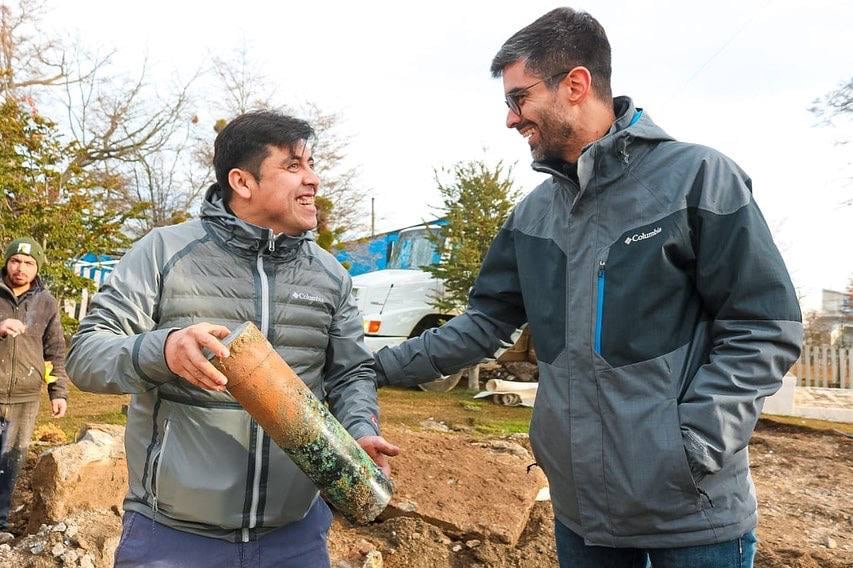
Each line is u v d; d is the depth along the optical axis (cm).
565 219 221
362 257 1528
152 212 2208
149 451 196
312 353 214
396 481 429
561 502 221
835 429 954
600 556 221
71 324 917
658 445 192
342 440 187
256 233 203
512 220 249
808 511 538
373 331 1000
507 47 220
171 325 198
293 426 179
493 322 259
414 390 1048
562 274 218
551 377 218
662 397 196
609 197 210
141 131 2141
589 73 211
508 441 625
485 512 401
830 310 3438
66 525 329
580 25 213
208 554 196
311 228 212
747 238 192
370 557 341
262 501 198
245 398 176
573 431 209
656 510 194
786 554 423
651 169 207
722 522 194
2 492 407
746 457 206
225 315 201
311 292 214
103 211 1140
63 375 471
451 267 1009
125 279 196
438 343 260
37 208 895
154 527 196
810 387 1484
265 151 204
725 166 202
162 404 196
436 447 505
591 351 206
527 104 215
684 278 202
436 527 386
